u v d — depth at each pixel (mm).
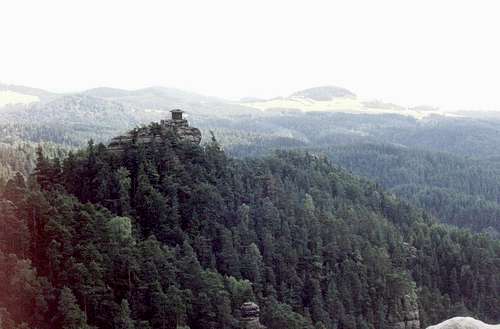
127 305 193625
